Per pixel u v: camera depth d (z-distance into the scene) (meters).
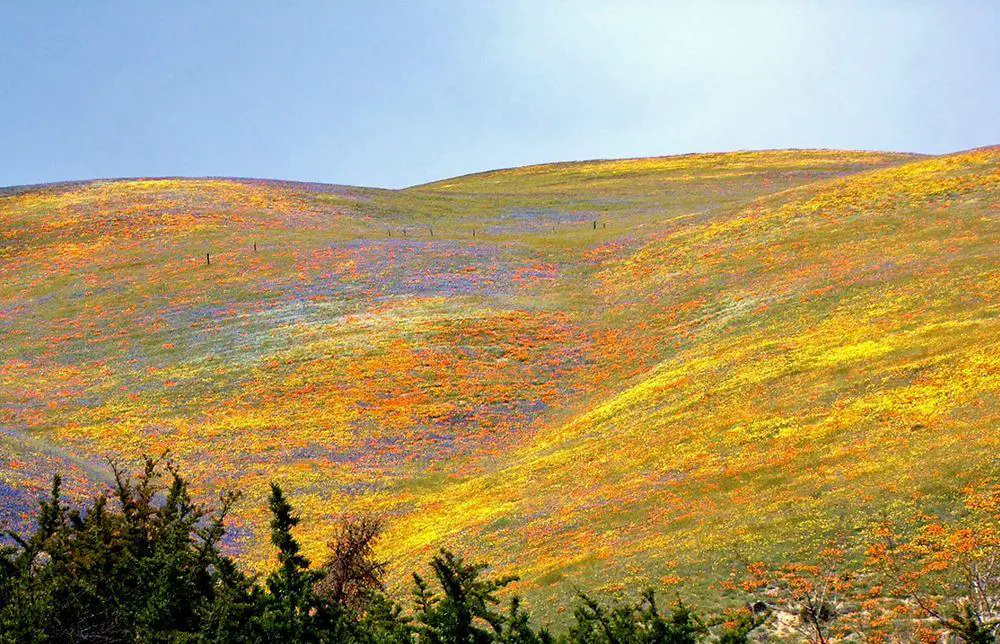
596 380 55.69
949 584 19.36
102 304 76.25
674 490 31.52
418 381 57.00
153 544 17.17
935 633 17.62
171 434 51.00
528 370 58.75
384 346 62.72
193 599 14.29
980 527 21.44
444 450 48.09
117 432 51.47
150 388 58.69
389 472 45.50
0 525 30.17
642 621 13.19
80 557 15.41
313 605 14.37
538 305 71.50
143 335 69.12
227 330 68.81
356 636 13.55
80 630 14.55
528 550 30.20
